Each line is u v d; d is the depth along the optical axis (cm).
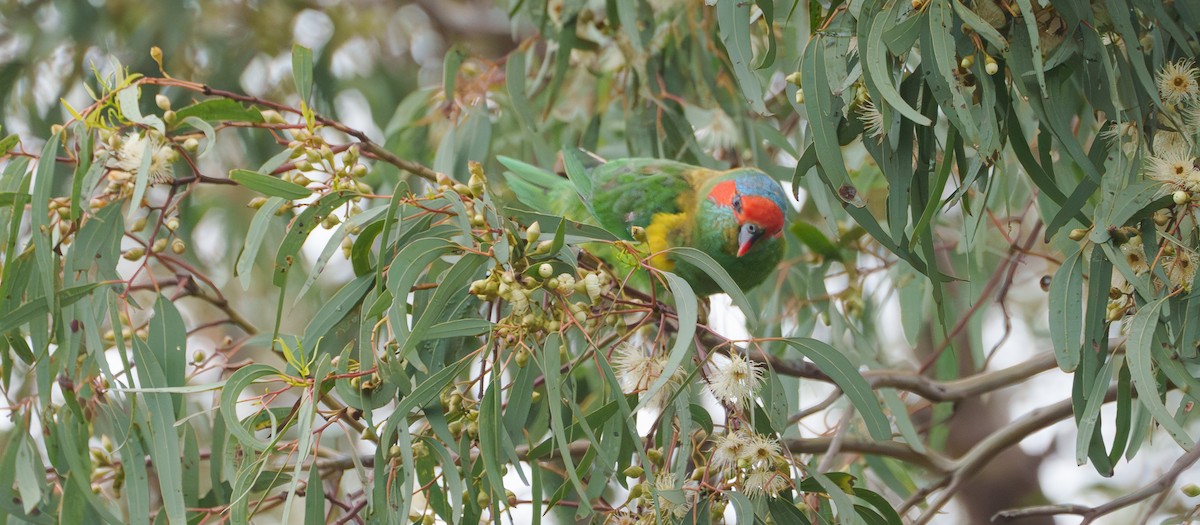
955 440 1270
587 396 765
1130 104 430
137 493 449
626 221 745
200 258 974
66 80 959
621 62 772
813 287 745
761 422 459
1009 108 442
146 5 970
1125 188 409
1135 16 452
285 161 488
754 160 767
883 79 395
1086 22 421
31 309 453
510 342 431
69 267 470
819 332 818
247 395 798
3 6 956
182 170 851
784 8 595
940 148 475
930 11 402
